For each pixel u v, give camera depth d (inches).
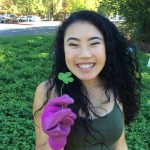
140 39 194.1
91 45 28.8
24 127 70.4
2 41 208.7
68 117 23.7
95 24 29.1
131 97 34.0
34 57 151.9
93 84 31.6
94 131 30.0
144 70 130.2
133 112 35.0
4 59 144.7
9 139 64.5
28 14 681.6
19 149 61.8
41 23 560.7
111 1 193.2
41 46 189.0
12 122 71.6
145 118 80.5
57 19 685.3
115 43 32.0
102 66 29.6
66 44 29.1
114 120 30.6
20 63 136.2
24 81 106.0
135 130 72.6
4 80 110.3
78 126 29.6
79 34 28.6
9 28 399.9
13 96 91.7
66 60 29.2
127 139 68.0
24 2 666.2
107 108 31.3
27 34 303.9
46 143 30.0
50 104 24.4
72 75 30.5
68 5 585.9
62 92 30.4
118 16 195.8
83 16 29.2
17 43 199.8
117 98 32.5
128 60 33.5
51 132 23.4
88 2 516.1
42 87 30.9
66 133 23.7
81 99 30.2
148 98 91.7
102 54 29.2
